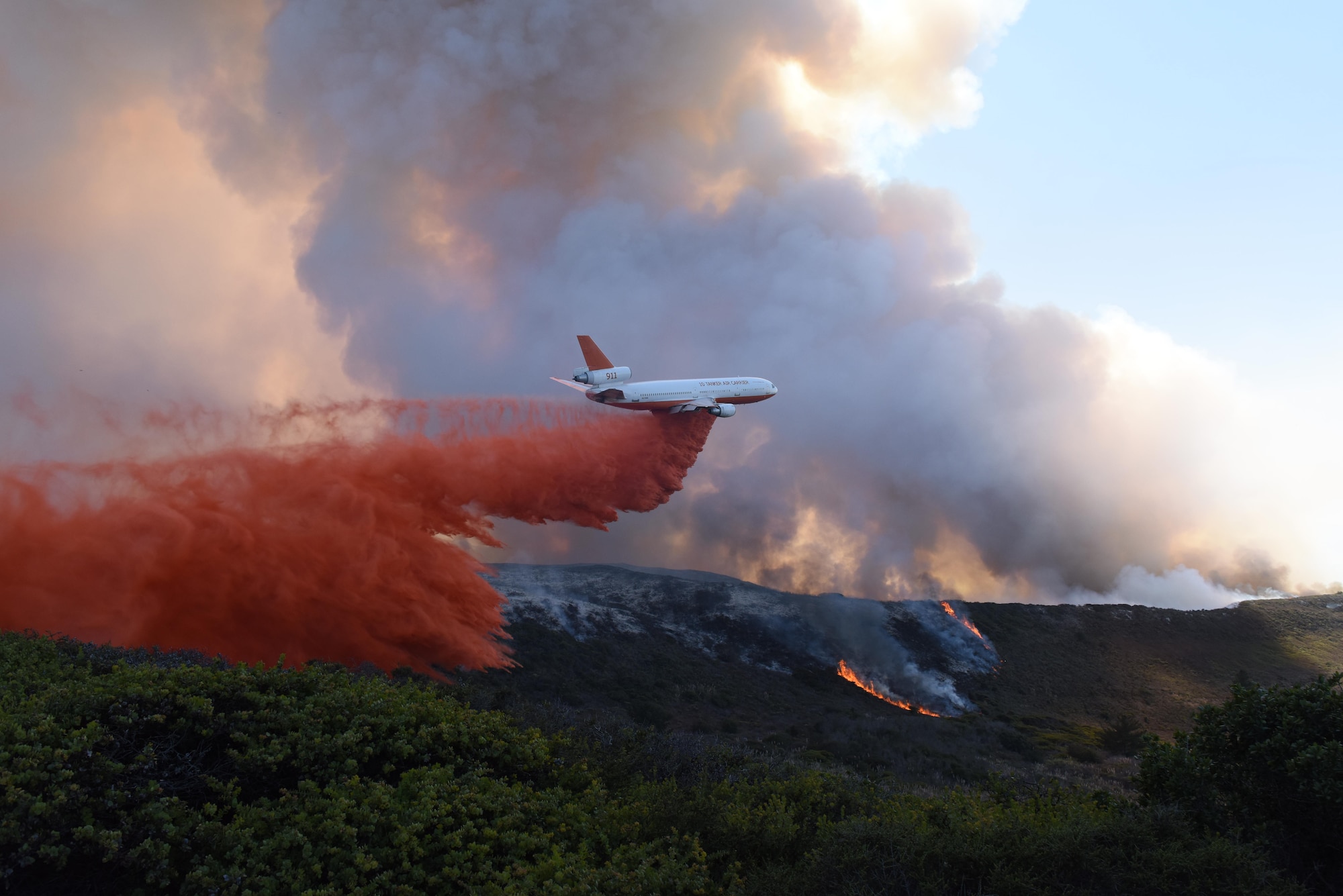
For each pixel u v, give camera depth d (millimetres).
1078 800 14359
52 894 9391
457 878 10703
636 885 10516
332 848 10320
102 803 9898
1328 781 11898
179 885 9836
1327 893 12125
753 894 10898
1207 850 11117
